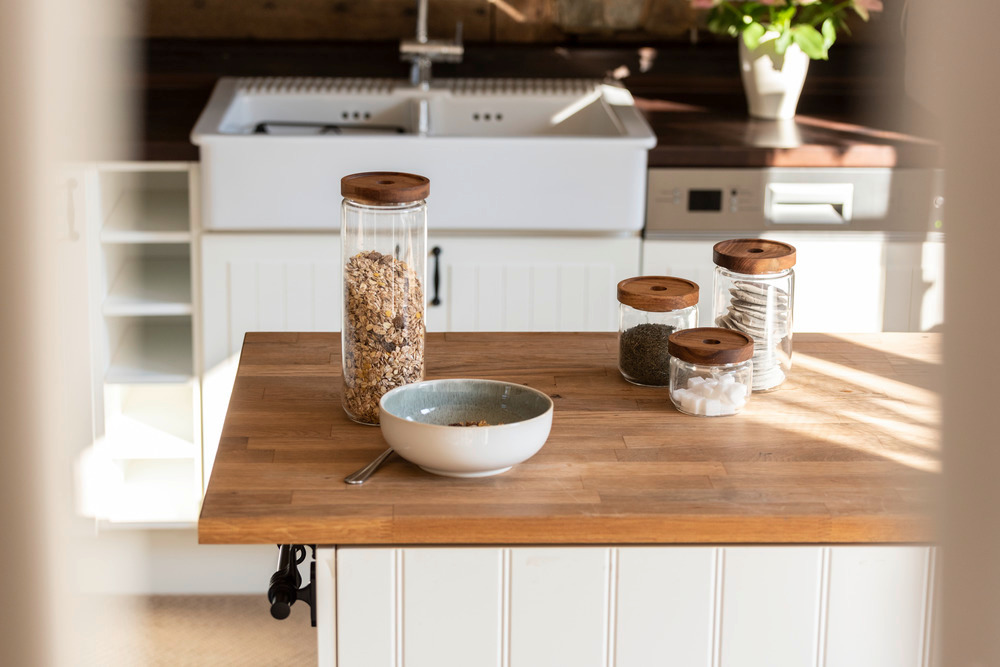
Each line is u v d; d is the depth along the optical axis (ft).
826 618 3.23
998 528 0.82
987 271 0.79
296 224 7.35
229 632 7.45
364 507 3.13
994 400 0.80
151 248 8.87
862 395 4.17
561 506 3.15
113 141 0.85
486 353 4.64
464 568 3.14
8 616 0.92
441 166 7.30
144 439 7.95
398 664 3.21
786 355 4.23
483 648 3.21
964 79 0.77
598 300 7.68
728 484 3.33
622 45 9.30
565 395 4.13
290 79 9.05
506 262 7.60
